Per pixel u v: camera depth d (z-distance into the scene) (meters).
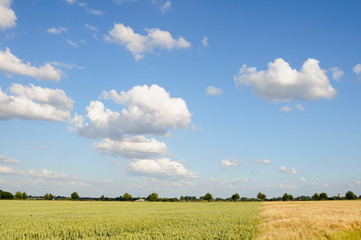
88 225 22.91
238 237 16.47
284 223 22.30
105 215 35.00
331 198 143.75
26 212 43.09
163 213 38.94
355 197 138.62
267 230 19.36
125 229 21.06
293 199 147.88
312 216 27.11
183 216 32.31
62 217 31.88
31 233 18.75
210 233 17.97
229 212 40.84
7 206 65.25
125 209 53.03
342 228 18.73
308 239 15.34
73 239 17.25
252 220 26.80
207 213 38.38
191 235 17.16
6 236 17.88
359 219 22.84
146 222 25.17
